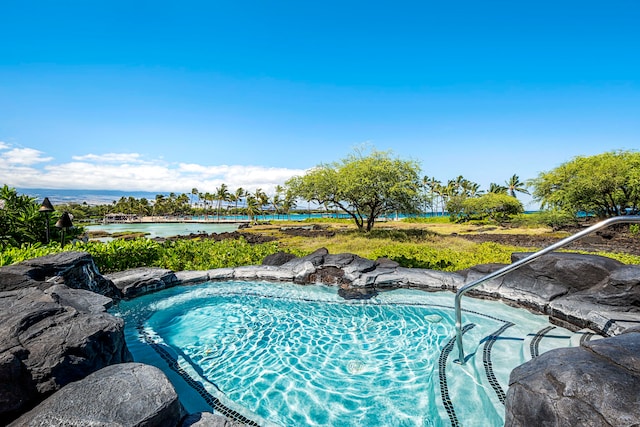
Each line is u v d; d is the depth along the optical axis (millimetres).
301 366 5242
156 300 8289
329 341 6156
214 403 4172
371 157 24938
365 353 5664
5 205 12266
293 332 6590
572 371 2535
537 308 6867
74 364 3475
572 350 2877
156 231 45000
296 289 9148
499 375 4387
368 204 25516
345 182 23047
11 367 3029
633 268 5969
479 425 3520
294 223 56406
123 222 76062
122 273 9031
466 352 5168
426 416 3943
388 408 4121
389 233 23469
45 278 6082
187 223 73000
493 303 7574
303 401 4301
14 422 2746
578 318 5797
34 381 3176
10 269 5824
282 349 5859
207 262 11422
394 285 9000
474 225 43594
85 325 3959
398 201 24156
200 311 7719
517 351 5082
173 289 9078
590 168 26938
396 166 24047
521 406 2660
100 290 7559
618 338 2805
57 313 4035
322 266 9734
